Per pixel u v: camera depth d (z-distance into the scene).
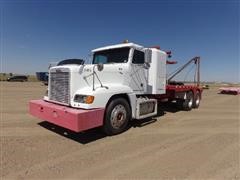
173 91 9.20
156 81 7.34
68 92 5.23
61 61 5.94
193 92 10.87
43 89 22.86
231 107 11.89
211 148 4.78
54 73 5.69
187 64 10.73
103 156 4.22
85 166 3.76
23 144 4.78
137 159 4.10
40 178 3.31
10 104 10.85
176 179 3.33
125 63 6.39
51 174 3.44
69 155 4.24
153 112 7.23
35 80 49.62
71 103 5.18
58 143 4.92
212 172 3.59
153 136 5.66
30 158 4.04
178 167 3.77
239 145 5.01
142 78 6.91
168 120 7.78
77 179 3.31
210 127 6.80
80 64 5.51
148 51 6.65
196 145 4.98
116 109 5.66
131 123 7.13
